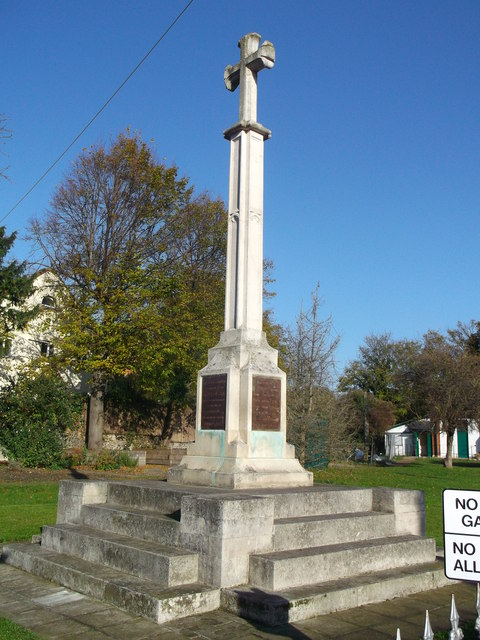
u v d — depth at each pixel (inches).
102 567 313.0
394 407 2596.0
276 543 299.0
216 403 408.8
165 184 1237.1
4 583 320.5
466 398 1520.7
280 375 416.8
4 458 1091.3
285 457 409.7
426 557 351.6
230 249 448.8
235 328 429.7
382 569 323.6
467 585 333.1
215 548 279.1
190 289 1317.7
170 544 305.0
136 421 1421.0
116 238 1207.6
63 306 1162.6
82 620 257.0
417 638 238.8
